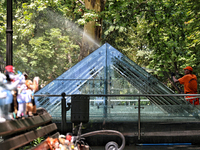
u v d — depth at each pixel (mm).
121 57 9203
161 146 7023
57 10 24297
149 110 7590
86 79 8922
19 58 23781
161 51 16750
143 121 7391
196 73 22531
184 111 7570
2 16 20578
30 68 24562
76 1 16688
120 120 7441
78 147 5359
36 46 24562
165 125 7250
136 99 7805
